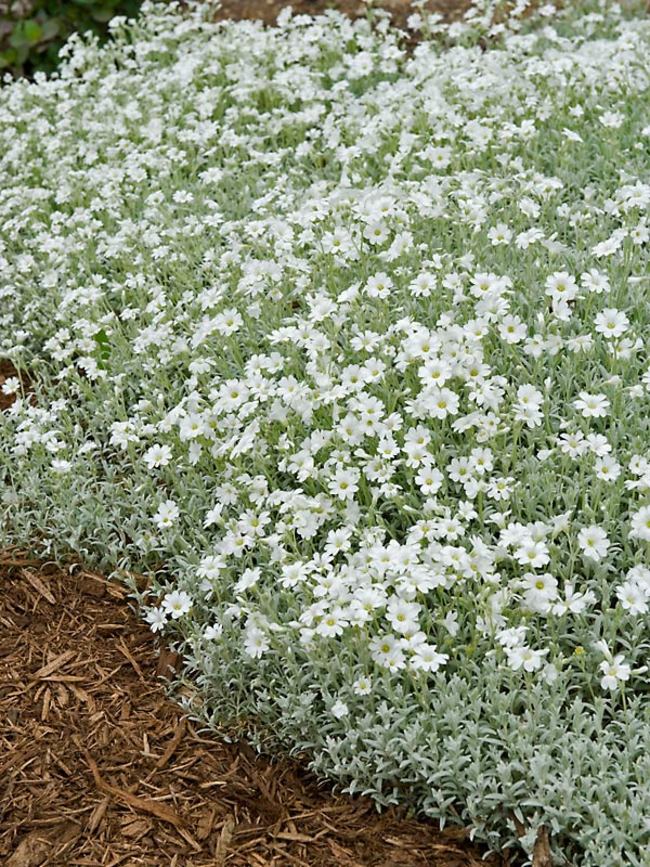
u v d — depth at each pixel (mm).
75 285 1113
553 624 780
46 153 1303
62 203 1236
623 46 1242
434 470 830
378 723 777
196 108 1364
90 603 902
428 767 750
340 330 971
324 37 1421
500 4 1436
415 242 1053
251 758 796
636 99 1217
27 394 1093
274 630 772
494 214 1062
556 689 755
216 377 986
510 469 875
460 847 740
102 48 1562
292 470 854
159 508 892
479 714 760
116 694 835
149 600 901
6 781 781
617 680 741
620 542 827
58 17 1561
